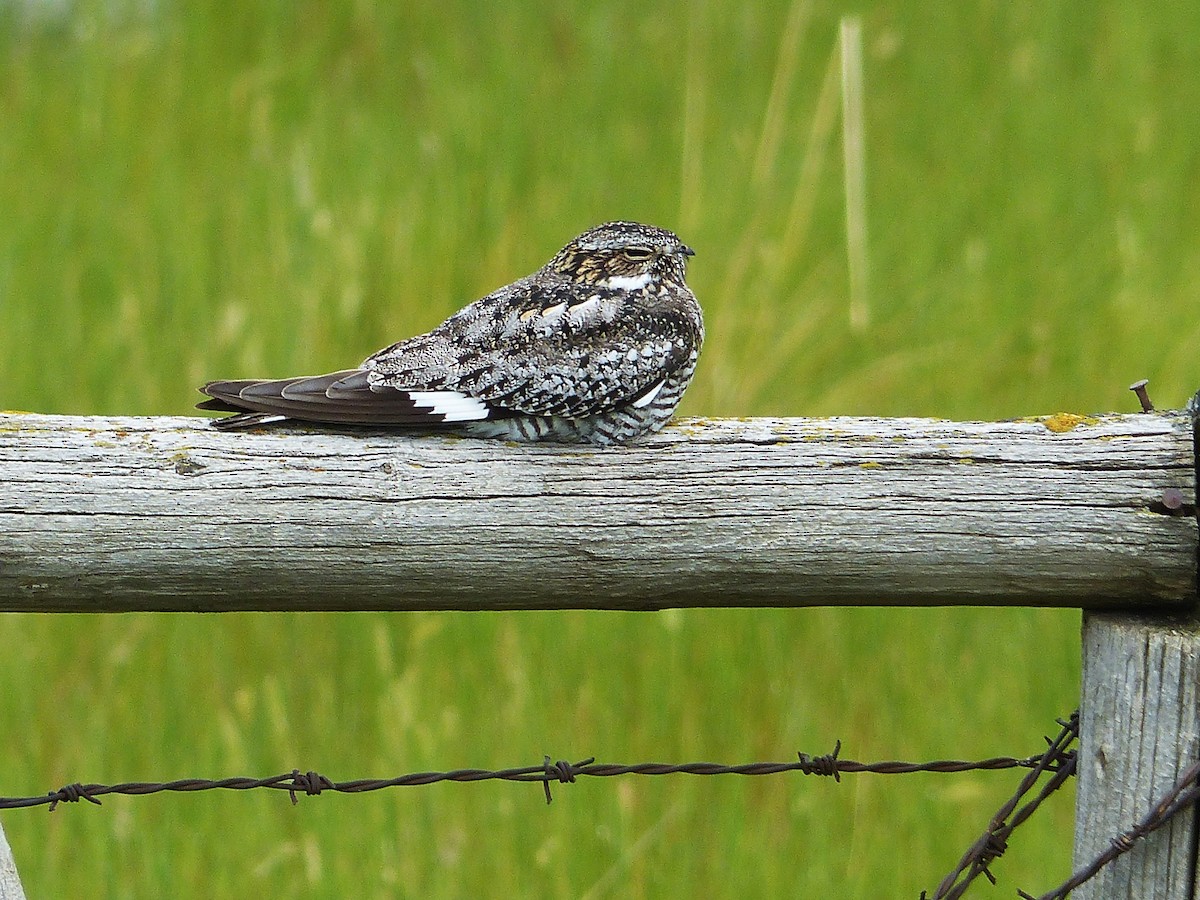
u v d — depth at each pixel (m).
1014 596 5.57
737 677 9.66
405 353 6.51
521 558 5.47
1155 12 17.00
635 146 14.12
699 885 8.84
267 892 8.69
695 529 5.48
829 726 9.56
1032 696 9.66
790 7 16.48
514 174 13.47
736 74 15.71
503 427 6.56
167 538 5.33
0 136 13.73
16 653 9.73
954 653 9.94
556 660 9.73
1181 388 11.69
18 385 11.12
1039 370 11.88
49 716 9.59
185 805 9.11
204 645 9.87
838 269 12.75
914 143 15.02
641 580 5.54
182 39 15.20
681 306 7.29
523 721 9.24
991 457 5.49
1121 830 5.37
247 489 5.38
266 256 12.17
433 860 8.73
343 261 11.88
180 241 12.31
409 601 5.56
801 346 12.06
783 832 9.21
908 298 12.73
